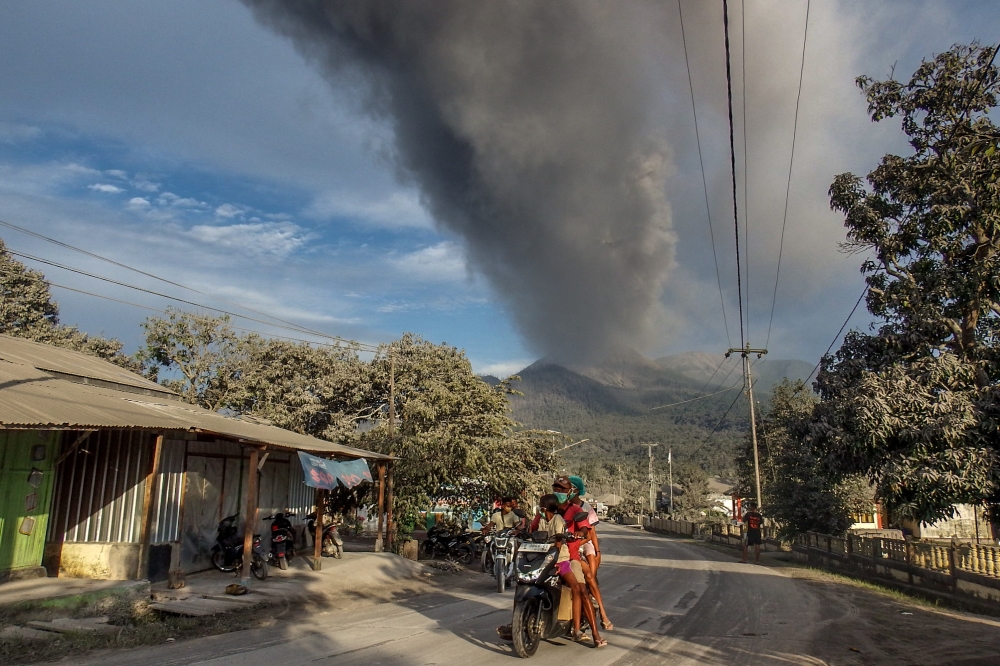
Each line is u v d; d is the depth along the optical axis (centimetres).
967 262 1190
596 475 11431
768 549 2973
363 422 3559
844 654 764
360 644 759
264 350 3138
